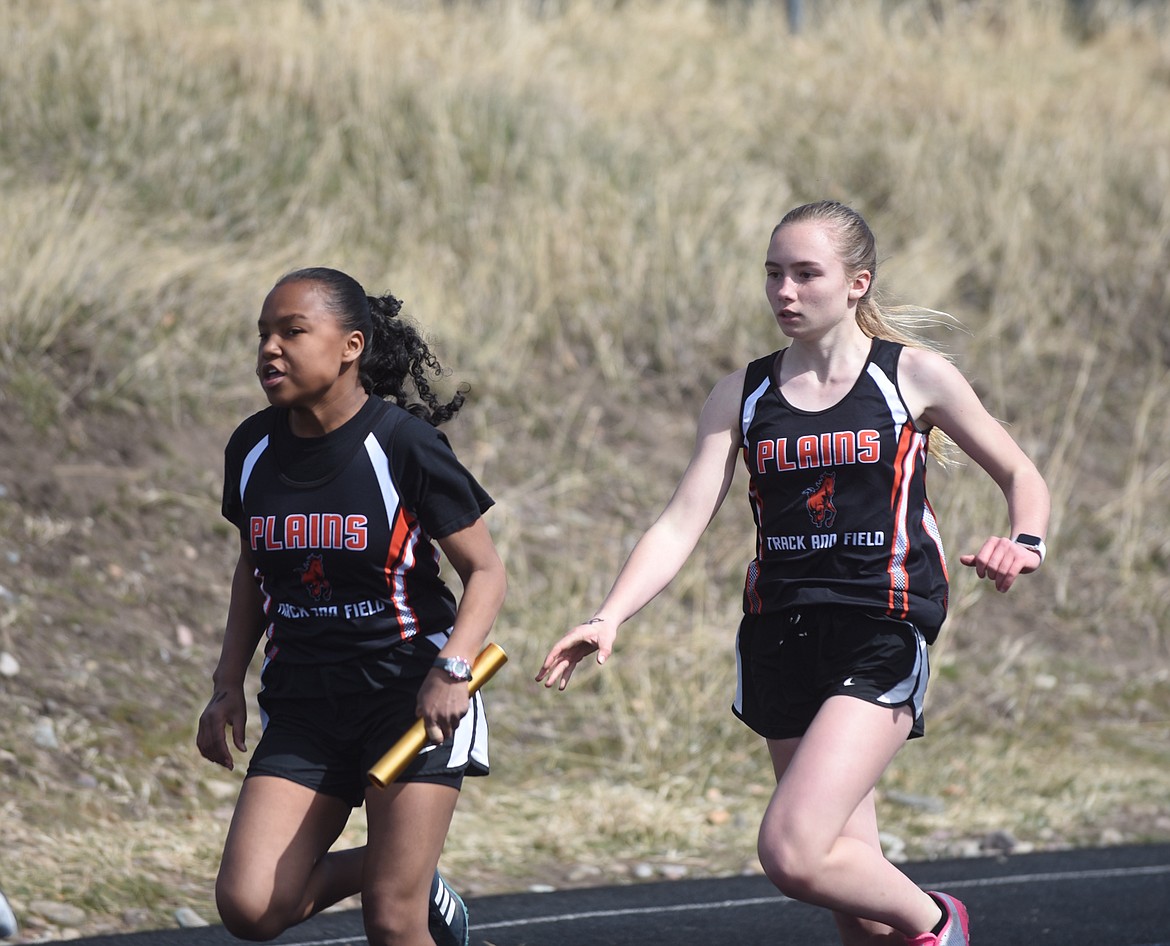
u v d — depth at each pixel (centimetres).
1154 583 3284
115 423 2702
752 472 1208
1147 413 3800
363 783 1132
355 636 1102
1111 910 1798
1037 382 3812
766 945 1628
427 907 1122
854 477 1165
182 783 2028
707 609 2825
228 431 2842
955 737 2617
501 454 3105
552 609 2692
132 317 2936
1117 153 4597
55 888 1648
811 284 1173
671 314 3638
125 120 3512
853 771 1118
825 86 4675
